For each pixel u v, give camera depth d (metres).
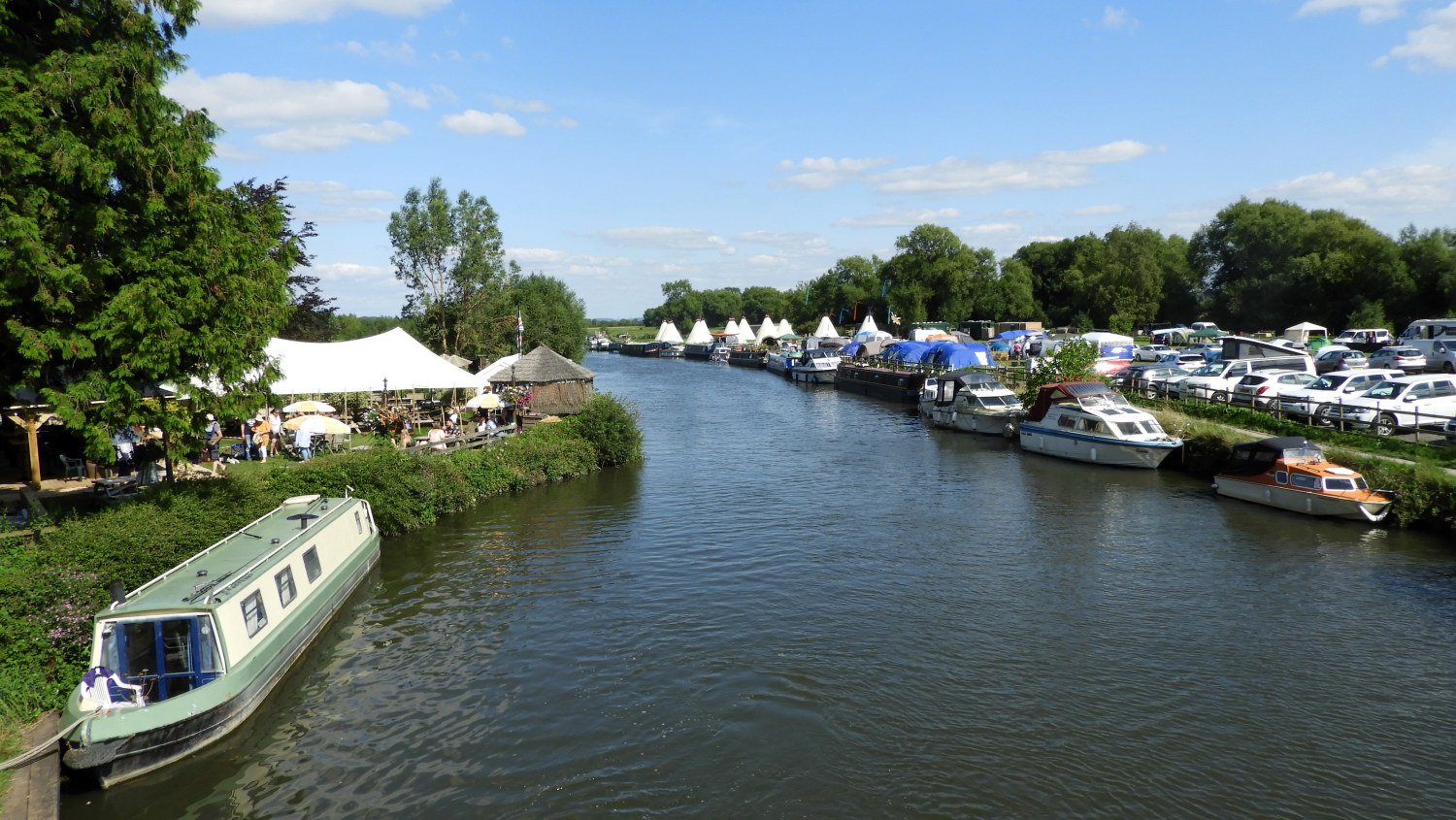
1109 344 76.00
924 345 77.00
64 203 16.17
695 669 17.64
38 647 14.84
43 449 26.81
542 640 19.23
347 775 13.86
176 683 14.43
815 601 21.39
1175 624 19.53
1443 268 83.88
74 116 16.91
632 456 41.53
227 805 12.98
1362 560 23.64
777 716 15.64
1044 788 13.35
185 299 17.55
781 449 45.59
